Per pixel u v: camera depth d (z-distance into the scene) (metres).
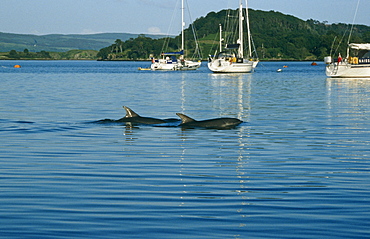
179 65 127.62
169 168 15.84
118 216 11.02
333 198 12.40
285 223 10.57
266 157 17.72
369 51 79.38
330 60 84.31
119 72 119.81
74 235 9.91
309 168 15.91
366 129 24.72
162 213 11.23
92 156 17.83
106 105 37.56
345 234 9.95
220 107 36.31
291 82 71.62
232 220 10.76
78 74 106.94
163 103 39.56
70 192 12.94
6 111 32.91
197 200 12.23
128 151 18.80
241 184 13.82
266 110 34.09
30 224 10.51
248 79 82.06
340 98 43.84
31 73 112.62
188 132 23.50
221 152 18.62
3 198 12.38
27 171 15.41
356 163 16.67
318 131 24.05
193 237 9.82
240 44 107.00
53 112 32.50
